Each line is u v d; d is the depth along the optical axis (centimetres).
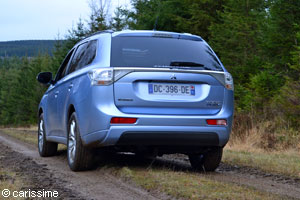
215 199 363
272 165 632
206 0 2300
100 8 2717
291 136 968
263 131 1002
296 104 1096
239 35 1728
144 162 629
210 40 2069
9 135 1597
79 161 531
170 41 535
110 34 532
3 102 8306
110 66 495
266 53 1533
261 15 1744
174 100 500
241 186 446
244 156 725
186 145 518
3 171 503
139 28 2597
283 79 1355
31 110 5716
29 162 612
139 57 507
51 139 707
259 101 1266
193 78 509
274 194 427
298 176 561
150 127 487
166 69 499
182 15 2531
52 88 721
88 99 504
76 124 539
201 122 504
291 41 1416
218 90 521
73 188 424
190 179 454
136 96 490
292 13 1422
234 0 1884
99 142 496
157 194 393
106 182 458
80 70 567
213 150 560
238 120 1069
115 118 483
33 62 6819
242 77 1658
